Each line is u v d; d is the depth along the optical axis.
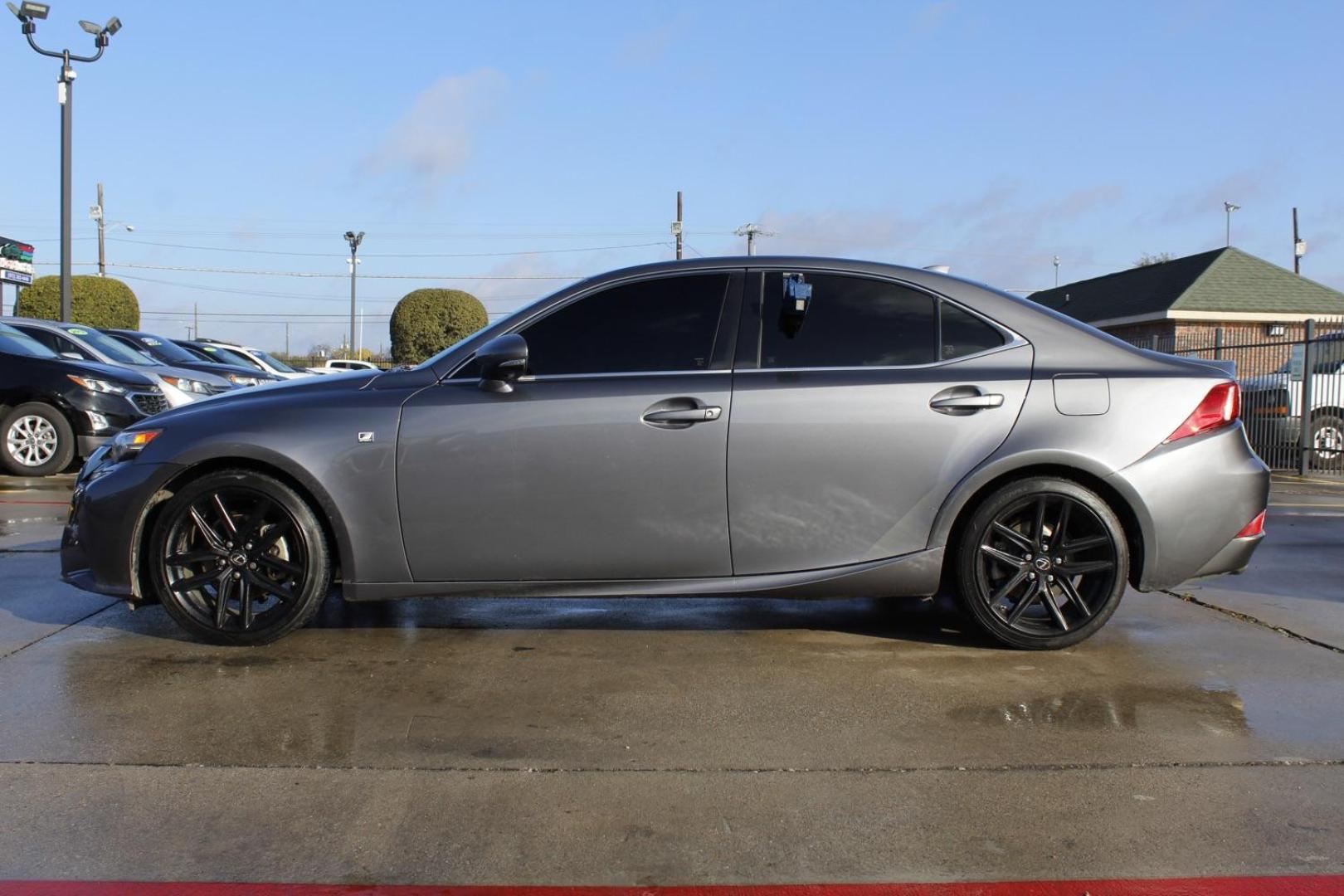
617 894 2.28
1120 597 3.93
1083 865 2.40
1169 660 4.01
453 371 4.04
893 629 4.47
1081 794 2.78
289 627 4.01
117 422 10.39
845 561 3.91
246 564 4.02
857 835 2.55
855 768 2.95
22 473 10.22
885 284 4.08
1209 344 17.52
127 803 2.70
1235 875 2.35
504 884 2.32
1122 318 28.25
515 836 2.54
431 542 3.92
